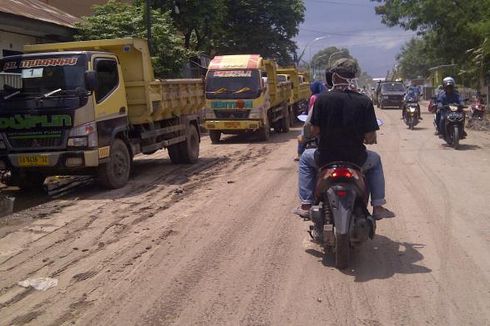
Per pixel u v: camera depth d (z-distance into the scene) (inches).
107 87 417.4
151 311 189.9
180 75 870.4
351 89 228.5
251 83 746.2
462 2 1234.6
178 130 531.8
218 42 1446.9
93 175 423.5
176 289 208.8
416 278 213.3
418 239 263.6
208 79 757.9
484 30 1008.2
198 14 1046.4
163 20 842.8
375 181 239.0
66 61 398.0
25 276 229.9
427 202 338.6
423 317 179.2
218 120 754.2
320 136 228.8
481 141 663.8
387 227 285.4
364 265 229.8
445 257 236.4
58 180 472.7
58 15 784.3
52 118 386.9
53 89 393.4
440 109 611.5
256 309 188.9
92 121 391.5
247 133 868.6
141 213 334.6
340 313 183.9
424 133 793.6
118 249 262.1
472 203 333.1
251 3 1491.1
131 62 464.8
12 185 427.2
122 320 183.6
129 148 447.2
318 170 236.1
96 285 216.4
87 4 1119.0
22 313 192.9
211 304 194.1
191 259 243.1
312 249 251.9
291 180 430.3
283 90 895.7
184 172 501.7
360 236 217.5
